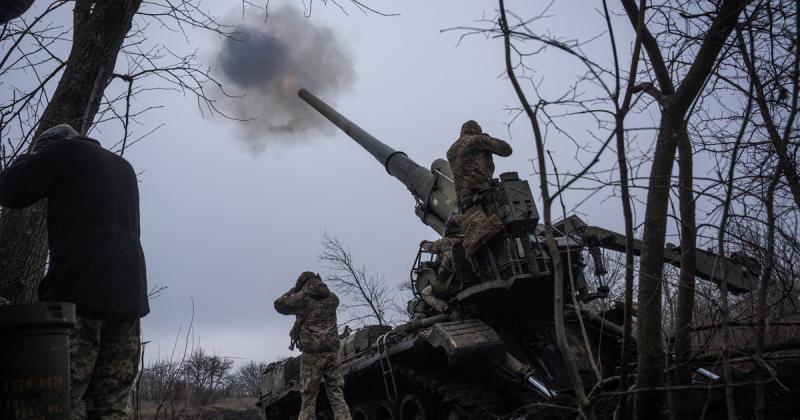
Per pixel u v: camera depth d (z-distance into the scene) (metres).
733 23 2.79
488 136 7.93
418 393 9.17
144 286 3.74
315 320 8.65
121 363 3.57
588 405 2.59
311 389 8.49
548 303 8.16
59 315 2.80
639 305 2.96
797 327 3.88
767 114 3.04
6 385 2.70
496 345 7.79
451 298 8.62
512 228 7.54
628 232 2.83
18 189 3.61
